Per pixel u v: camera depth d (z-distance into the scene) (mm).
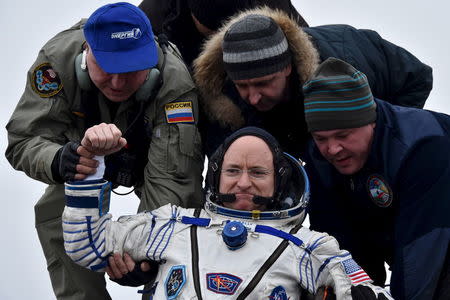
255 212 3752
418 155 3852
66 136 4238
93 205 3686
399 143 3883
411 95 4566
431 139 3871
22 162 4160
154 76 4121
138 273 3768
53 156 3988
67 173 3699
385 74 4496
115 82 3984
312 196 4180
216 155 3824
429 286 3736
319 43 4414
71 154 3711
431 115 3969
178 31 4668
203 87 4281
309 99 3873
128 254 3787
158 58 4227
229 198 3762
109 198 3756
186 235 3752
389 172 3891
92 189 3680
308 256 3680
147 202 4219
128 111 4199
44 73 4184
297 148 4379
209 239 3723
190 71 4453
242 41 4039
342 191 4129
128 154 4273
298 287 3680
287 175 3803
